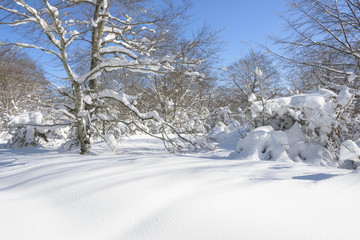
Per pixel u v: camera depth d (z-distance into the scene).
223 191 2.35
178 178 2.81
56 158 6.20
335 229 1.81
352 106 6.88
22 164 5.28
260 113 8.34
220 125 16.47
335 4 9.77
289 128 7.90
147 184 2.62
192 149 10.60
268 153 6.64
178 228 1.85
